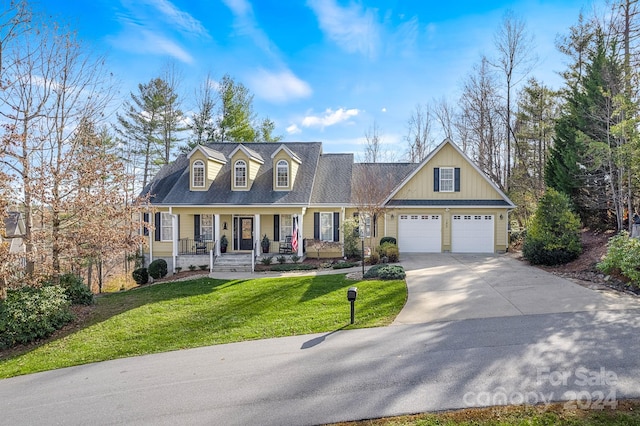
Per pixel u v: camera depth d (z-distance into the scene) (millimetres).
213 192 20109
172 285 14836
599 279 10992
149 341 8555
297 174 21188
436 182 20062
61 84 13062
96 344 8656
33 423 4980
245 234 20938
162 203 19406
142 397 5531
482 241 19719
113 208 12617
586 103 16922
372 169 22953
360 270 15484
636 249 10055
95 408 5285
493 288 10883
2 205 10344
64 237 11742
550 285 10820
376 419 4418
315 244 19344
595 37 21016
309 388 5395
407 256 18609
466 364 5809
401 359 6242
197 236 20422
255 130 35750
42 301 9805
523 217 27797
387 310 9406
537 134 26516
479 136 29453
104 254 12375
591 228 17531
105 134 24922
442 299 10047
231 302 11430
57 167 12031
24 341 8977
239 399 5211
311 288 12375
